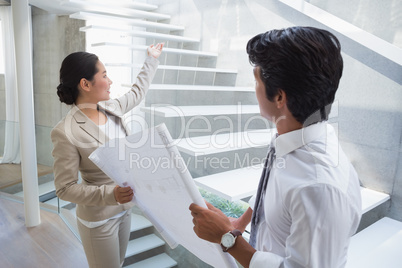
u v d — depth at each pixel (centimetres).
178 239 120
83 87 142
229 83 312
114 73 411
